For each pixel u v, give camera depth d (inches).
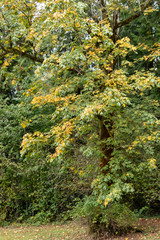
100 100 217.2
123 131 242.5
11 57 286.7
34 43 279.4
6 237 303.9
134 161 269.3
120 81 223.3
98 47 269.4
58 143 227.8
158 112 290.2
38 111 440.1
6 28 267.6
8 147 425.4
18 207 420.8
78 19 220.5
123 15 418.6
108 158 269.0
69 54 223.0
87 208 261.4
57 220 388.8
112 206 265.7
